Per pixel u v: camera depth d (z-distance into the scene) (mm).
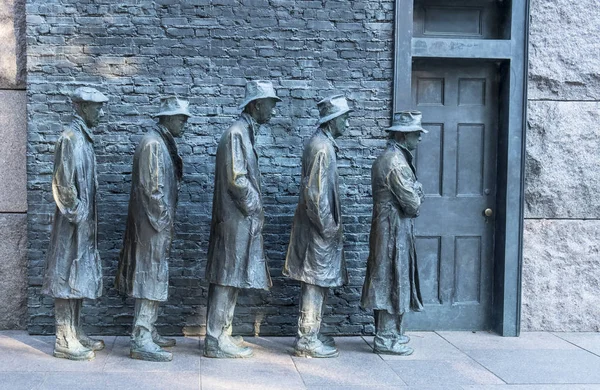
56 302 5645
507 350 6270
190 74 6430
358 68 6602
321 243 5805
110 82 6363
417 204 5875
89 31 6328
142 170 5535
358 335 6707
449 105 6930
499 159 6922
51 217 6336
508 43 6676
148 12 6371
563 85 6957
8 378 5133
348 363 5754
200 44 6426
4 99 6469
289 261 5902
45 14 6281
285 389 5031
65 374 5250
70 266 5504
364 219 6664
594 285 7066
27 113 6301
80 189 5445
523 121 6727
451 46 6645
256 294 6570
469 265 7016
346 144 6633
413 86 6902
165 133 5730
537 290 7035
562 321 7059
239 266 5699
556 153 6984
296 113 6547
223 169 5695
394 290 5934
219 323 5824
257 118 5836
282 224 6566
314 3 6523
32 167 6309
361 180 6656
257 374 5371
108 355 5789
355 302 6684
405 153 6027
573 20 6926
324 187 5699
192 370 5426
